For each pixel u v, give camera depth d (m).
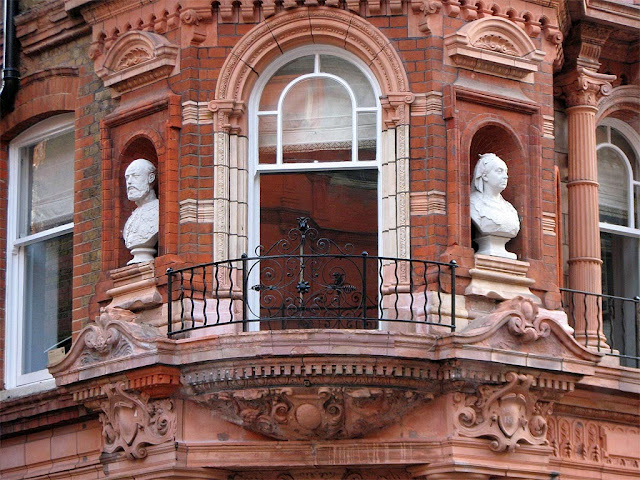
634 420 31.25
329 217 29.61
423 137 29.19
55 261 32.78
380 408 27.91
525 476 28.78
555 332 28.88
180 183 29.48
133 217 30.08
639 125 33.75
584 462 30.42
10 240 33.34
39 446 31.58
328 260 29.45
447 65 29.45
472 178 29.77
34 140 33.44
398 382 27.72
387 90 29.39
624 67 33.47
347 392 27.64
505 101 29.80
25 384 32.75
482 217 29.41
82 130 31.56
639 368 32.75
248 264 29.45
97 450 30.47
